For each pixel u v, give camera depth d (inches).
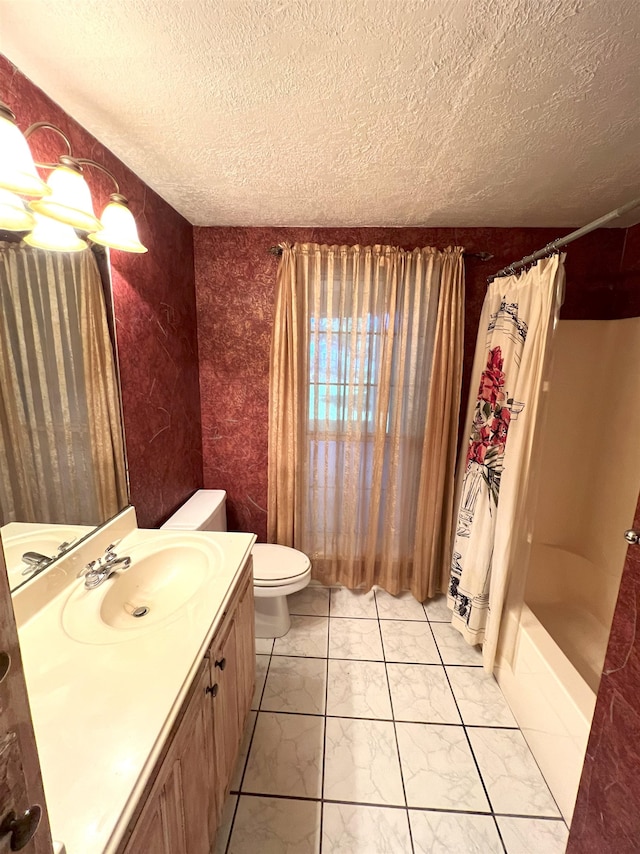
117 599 44.8
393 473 85.9
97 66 36.8
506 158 52.7
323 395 85.2
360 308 81.4
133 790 23.1
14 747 15.1
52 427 42.6
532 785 51.6
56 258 43.2
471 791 50.6
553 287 56.1
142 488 63.9
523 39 32.8
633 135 46.9
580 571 80.8
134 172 58.0
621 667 34.7
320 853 43.7
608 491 78.7
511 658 63.6
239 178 59.5
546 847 44.7
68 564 43.6
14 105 37.1
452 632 80.3
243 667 52.6
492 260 82.3
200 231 83.0
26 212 33.0
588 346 82.0
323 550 93.1
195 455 88.3
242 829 45.8
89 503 49.1
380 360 82.8
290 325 81.5
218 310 86.4
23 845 14.9
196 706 34.8
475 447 73.9
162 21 31.6
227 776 45.3
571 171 56.1
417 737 57.7
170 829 29.9
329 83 38.6
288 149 51.0
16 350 37.5
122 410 56.6
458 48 34.0
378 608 87.8
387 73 37.1
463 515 75.8
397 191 63.5
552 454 85.5
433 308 81.1
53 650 33.7
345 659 72.5
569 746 47.5
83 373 47.9
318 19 31.3
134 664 32.4
